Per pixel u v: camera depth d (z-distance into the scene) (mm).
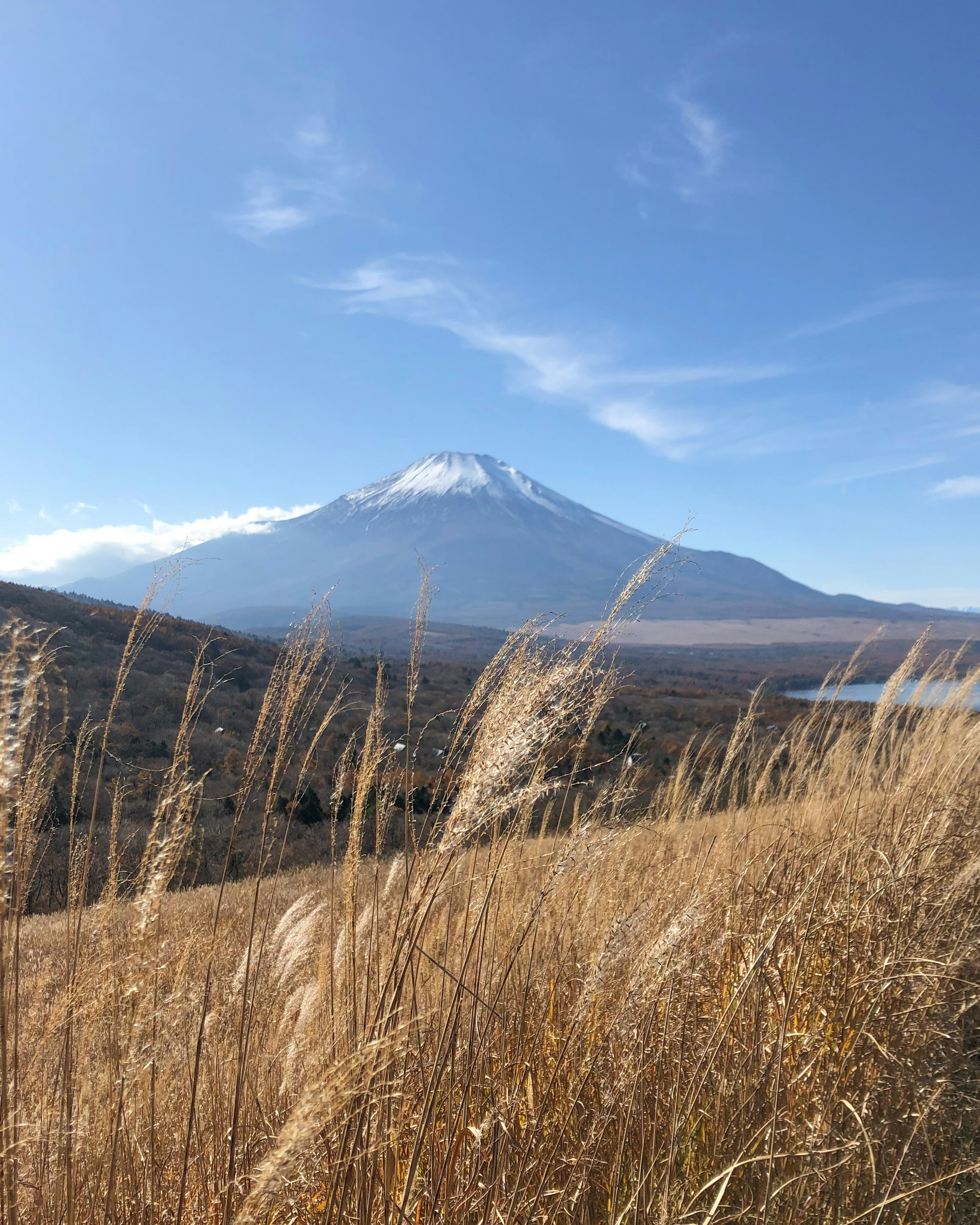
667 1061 2326
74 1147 1952
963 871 3133
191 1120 1816
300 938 2814
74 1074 2139
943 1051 2557
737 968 2812
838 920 2756
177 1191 2102
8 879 1731
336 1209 1676
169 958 2168
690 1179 2162
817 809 4441
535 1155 1935
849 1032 2525
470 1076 1875
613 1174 1954
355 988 1917
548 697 1584
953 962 2658
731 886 3125
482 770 1489
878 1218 1895
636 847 3723
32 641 1708
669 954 2105
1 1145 1662
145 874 2078
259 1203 1117
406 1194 1549
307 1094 1158
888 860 3148
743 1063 2344
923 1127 2248
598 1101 2146
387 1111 1683
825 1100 2242
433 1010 1882
